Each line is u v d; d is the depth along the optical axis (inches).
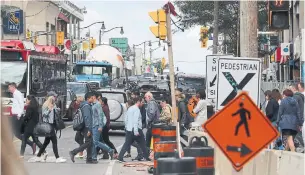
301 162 552.7
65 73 2354.8
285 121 1063.6
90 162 1139.3
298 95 1139.9
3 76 1739.7
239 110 546.9
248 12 960.3
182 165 480.7
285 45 2239.2
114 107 1641.2
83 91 2508.6
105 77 3385.8
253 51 961.5
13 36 3501.5
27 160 1144.8
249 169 717.9
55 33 4131.4
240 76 706.2
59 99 2214.6
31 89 1772.9
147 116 1282.0
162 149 800.3
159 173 484.1
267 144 547.8
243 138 546.3
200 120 1248.8
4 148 117.6
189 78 3415.4
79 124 1139.3
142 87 2837.1
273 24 851.4
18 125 1162.0
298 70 2169.0
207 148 644.1
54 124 1138.0
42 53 1929.1
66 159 1197.1
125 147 1182.9
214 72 901.8
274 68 2807.6
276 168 624.4
